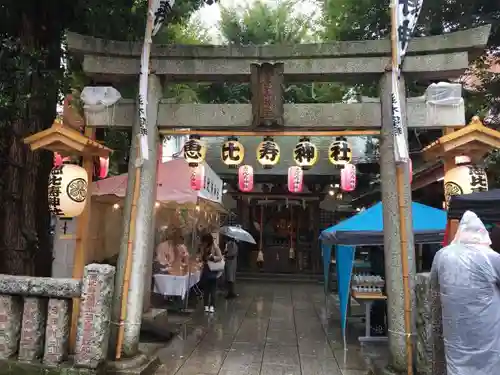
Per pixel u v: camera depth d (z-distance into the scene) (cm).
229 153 670
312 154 638
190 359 632
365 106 575
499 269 375
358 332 827
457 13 914
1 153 629
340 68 576
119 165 1298
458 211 467
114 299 559
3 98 561
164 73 597
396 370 521
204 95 1471
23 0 648
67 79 662
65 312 499
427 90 571
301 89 1486
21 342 499
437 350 436
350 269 727
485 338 369
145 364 552
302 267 1855
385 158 562
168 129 608
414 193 1271
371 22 1034
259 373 577
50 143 553
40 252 659
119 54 598
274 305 1134
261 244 1870
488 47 925
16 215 624
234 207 1841
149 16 585
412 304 524
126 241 569
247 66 590
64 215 558
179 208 1082
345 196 1802
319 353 680
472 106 910
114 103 611
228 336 779
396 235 543
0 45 610
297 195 1827
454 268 388
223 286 1415
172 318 913
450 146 544
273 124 570
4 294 507
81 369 478
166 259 955
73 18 722
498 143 529
